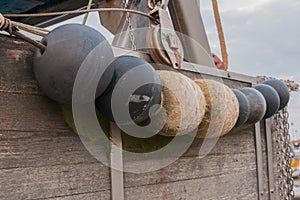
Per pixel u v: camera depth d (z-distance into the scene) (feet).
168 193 4.41
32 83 3.23
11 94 3.12
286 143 6.94
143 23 5.20
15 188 3.08
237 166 5.59
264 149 6.28
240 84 6.03
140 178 4.10
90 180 3.61
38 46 3.05
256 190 5.95
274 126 6.57
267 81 6.38
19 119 3.15
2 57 3.09
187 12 6.29
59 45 2.98
